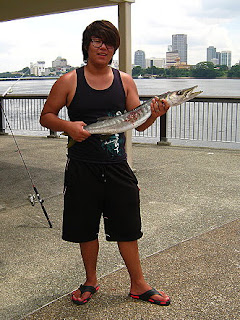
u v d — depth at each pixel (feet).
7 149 31.32
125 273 11.56
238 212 16.75
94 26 9.03
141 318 9.46
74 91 9.28
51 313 9.75
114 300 10.21
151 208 17.30
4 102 39.22
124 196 9.70
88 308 9.90
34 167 25.00
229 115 49.83
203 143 36.04
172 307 9.88
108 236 10.00
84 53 9.40
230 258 12.49
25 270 12.01
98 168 9.53
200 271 11.66
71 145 9.39
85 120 9.37
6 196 19.24
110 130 9.05
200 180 21.66
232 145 34.55
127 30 21.35
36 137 37.35
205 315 9.54
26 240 14.23
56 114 9.52
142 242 13.85
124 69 21.58
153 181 21.53
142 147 31.71
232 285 10.89
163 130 32.65
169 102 8.87
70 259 12.70
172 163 25.81
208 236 14.21
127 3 21.16
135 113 8.98
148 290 10.11
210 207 17.39
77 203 9.73
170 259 12.44
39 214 16.80
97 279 11.25
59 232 14.93
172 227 15.17
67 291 10.82
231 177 22.24
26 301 10.37
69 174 9.71
